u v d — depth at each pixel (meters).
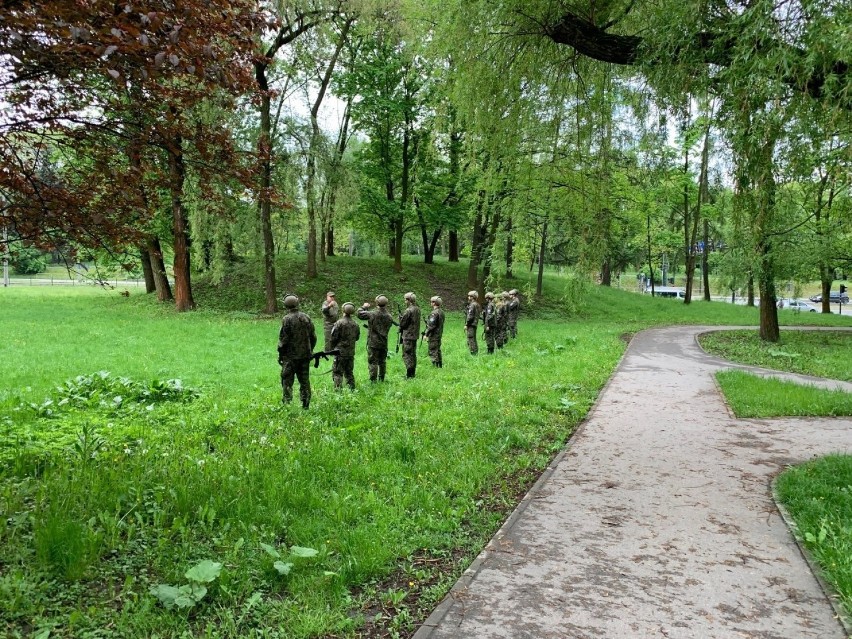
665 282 72.06
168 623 3.25
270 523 4.62
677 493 5.77
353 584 3.88
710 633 3.33
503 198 10.45
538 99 8.71
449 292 34.06
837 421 9.06
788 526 4.92
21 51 4.19
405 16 19.72
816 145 5.87
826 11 5.15
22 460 5.61
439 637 3.28
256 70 22.84
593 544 4.56
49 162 5.18
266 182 6.11
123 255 5.93
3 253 5.22
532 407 9.52
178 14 4.38
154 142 5.27
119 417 8.38
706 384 12.52
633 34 7.45
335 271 34.19
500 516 5.14
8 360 13.85
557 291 38.50
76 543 3.81
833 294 59.62
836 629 3.39
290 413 8.67
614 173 10.48
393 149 34.31
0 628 3.06
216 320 24.80
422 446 6.89
